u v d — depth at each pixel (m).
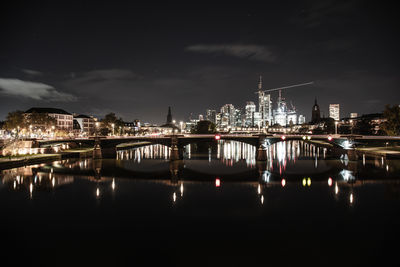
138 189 74.19
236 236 43.88
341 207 58.47
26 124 180.62
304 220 50.84
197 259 36.88
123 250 39.31
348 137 125.50
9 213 55.00
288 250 39.28
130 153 170.00
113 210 56.59
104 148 141.62
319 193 69.44
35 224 49.09
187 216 53.06
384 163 114.69
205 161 129.38
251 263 35.84
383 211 55.56
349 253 38.28
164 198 65.38
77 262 36.16
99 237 43.62
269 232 45.41
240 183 81.31
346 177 88.69
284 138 130.00
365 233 44.91
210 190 73.12
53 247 40.19
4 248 40.09
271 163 120.69
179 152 131.88
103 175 93.81
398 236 43.56
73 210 56.50
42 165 114.25
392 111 153.12
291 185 78.44
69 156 138.62
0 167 100.31
